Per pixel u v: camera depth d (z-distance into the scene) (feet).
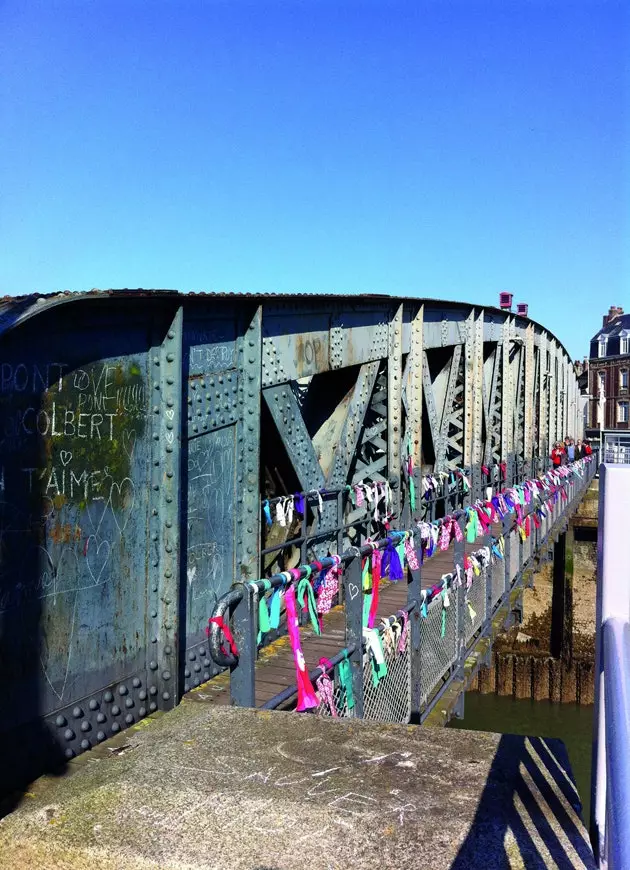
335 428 33.09
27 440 14.32
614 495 5.86
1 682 13.60
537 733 80.79
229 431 22.84
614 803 3.97
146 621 18.22
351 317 32.07
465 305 47.73
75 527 15.75
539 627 97.35
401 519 36.94
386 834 7.21
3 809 13.01
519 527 43.80
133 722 17.56
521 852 6.91
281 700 14.38
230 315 22.80
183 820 7.50
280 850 7.01
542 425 82.94
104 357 16.70
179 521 18.93
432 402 43.88
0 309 14.07
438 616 24.44
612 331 220.43
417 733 9.57
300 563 27.27
